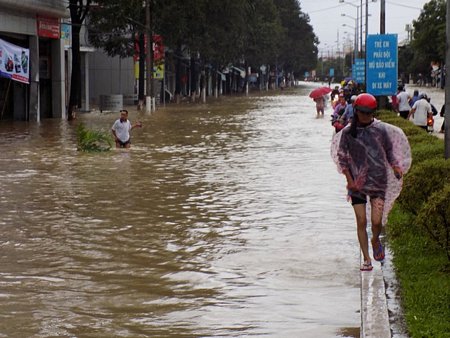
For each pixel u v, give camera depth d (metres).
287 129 53.59
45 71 67.12
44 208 22.05
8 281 14.46
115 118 68.00
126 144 39.69
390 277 13.63
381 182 14.02
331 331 11.51
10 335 11.44
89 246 17.30
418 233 15.85
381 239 16.62
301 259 15.92
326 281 14.26
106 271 15.18
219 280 14.46
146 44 81.62
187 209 21.81
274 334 11.40
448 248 13.81
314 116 70.88
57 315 12.41
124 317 12.31
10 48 53.12
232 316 12.31
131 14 81.06
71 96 65.44
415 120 43.62
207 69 133.25
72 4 66.81
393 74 48.56
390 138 14.02
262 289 13.81
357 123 14.00
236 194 24.36
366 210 14.38
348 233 18.36
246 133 50.06
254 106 95.75
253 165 32.06
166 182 27.16
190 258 16.16
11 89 64.25
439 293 12.06
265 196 23.89
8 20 54.72
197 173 29.64
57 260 16.05
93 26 85.38
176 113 77.75
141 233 18.64
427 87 189.12
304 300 13.10
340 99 49.75
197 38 98.88
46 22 61.72
